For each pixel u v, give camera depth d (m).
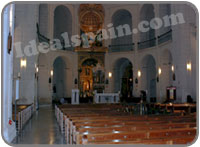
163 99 18.81
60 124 9.73
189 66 14.66
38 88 19.94
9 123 7.14
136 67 23.36
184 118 7.25
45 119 12.21
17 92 8.58
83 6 25.47
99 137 4.66
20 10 14.79
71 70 24.53
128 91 25.45
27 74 14.75
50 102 20.34
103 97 19.67
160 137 5.03
